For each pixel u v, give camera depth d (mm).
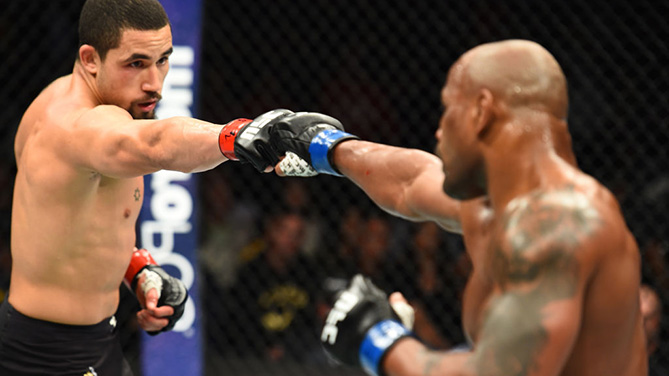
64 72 6785
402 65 7035
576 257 1729
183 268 5605
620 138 6582
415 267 6418
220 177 7008
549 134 1874
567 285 1717
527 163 1864
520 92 1877
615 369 1917
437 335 6238
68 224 3061
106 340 3381
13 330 3230
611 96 6730
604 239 1771
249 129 2537
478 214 2135
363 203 6855
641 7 6754
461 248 6348
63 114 2963
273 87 7000
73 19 6965
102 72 2939
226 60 7141
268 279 6645
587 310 1826
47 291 3189
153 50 2895
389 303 2062
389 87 7008
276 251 6664
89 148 2787
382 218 6734
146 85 2943
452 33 7039
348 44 7109
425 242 6336
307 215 6945
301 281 6645
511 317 1714
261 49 7152
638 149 6324
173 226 5586
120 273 3311
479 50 1963
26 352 3223
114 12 2855
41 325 3211
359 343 1968
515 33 6977
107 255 3197
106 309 3330
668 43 6547
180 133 2604
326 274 6613
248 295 6594
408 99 6945
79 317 3236
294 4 7180
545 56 1930
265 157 2549
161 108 5602
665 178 6234
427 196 2348
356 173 2477
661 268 6059
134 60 2887
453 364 1767
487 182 1950
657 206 6164
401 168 2457
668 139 6309
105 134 2738
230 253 6723
